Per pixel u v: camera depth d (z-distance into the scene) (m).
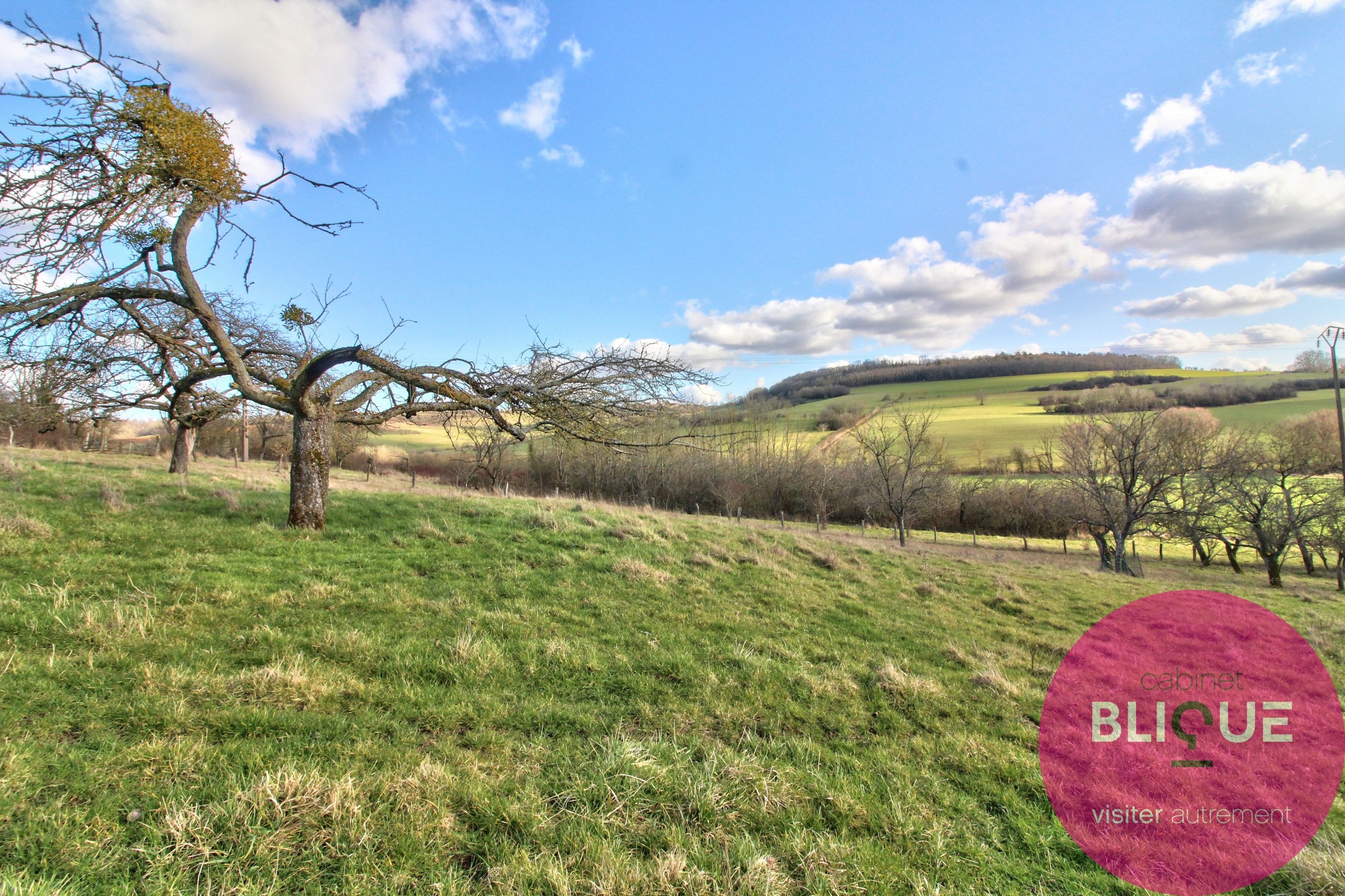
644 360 8.83
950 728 5.51
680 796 3.56
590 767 3.76
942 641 8.38
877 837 3.55
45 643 4.34
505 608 7.13
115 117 7.47
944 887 3.19
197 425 15.09
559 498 18.77
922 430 35.06
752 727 4.97
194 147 7.73
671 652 6.36
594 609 7.61
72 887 2.23
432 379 9.28
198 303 8.70
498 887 2.64
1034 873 3.49
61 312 8.26
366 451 39.38
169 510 9.23
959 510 44.38
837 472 45.88
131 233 8.48
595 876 2.74
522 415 9.52
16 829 2.46
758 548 12.77
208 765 3.10
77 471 13.25
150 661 4.25
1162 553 36.91
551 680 5.29
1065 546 35.81
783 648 6.98
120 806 2.73
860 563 12.91
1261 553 27.44
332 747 3.54
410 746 3.76
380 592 6.93
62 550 6.62
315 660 4.82
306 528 9.20
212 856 2.51
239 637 5.05
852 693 5.98
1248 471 28.30
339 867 2.61
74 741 3.21
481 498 14.95
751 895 2.77
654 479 45.00
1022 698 6.45
